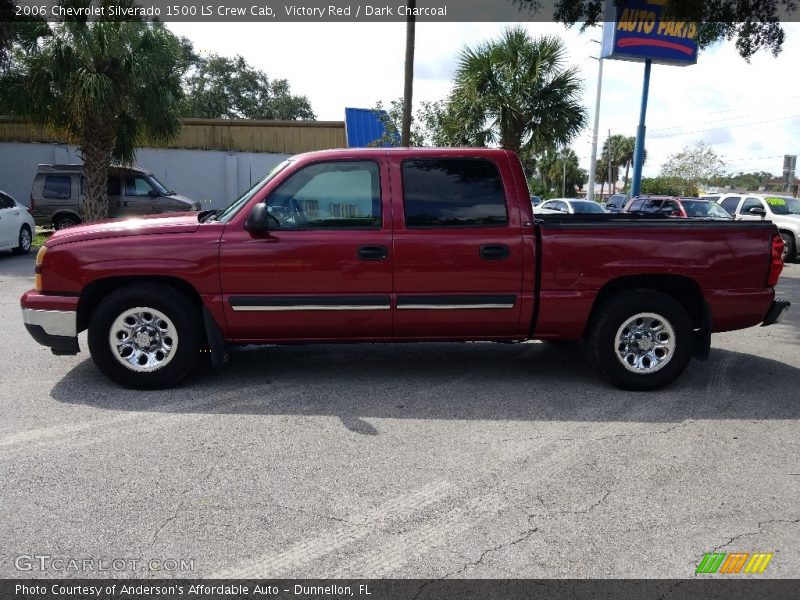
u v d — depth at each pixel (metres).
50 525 3.06
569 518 3.18
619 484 3.55
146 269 4.87
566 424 4.46
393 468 3.72
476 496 3.40
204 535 2.99
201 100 44.81
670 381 5.21
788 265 16.02
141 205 16.98
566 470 3.73
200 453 3.90
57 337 4.96
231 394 5.03
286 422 4.45
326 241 4.92
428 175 5.05
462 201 5.05
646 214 6.37
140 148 23.94
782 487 3.54
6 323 7.54
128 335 5.02
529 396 5.07
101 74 14.92
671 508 3.29
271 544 2.93
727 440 4.21
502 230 5.03
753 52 11.69
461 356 6.29
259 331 5.04
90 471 3.64
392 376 5.57
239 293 4.93
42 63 14.95
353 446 4.04
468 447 4.04
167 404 4.77
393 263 4.95
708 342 5.22
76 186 17.23
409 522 3.13
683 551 2.91
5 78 15.43
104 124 15.77
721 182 50.34
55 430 4.24
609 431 4.34
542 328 5.17
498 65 17.22
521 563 2.80
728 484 3.57
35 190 17.12
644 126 22.28
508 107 17.06
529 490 3.47
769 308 5.23
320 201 5.01
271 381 5.38
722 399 5.07
